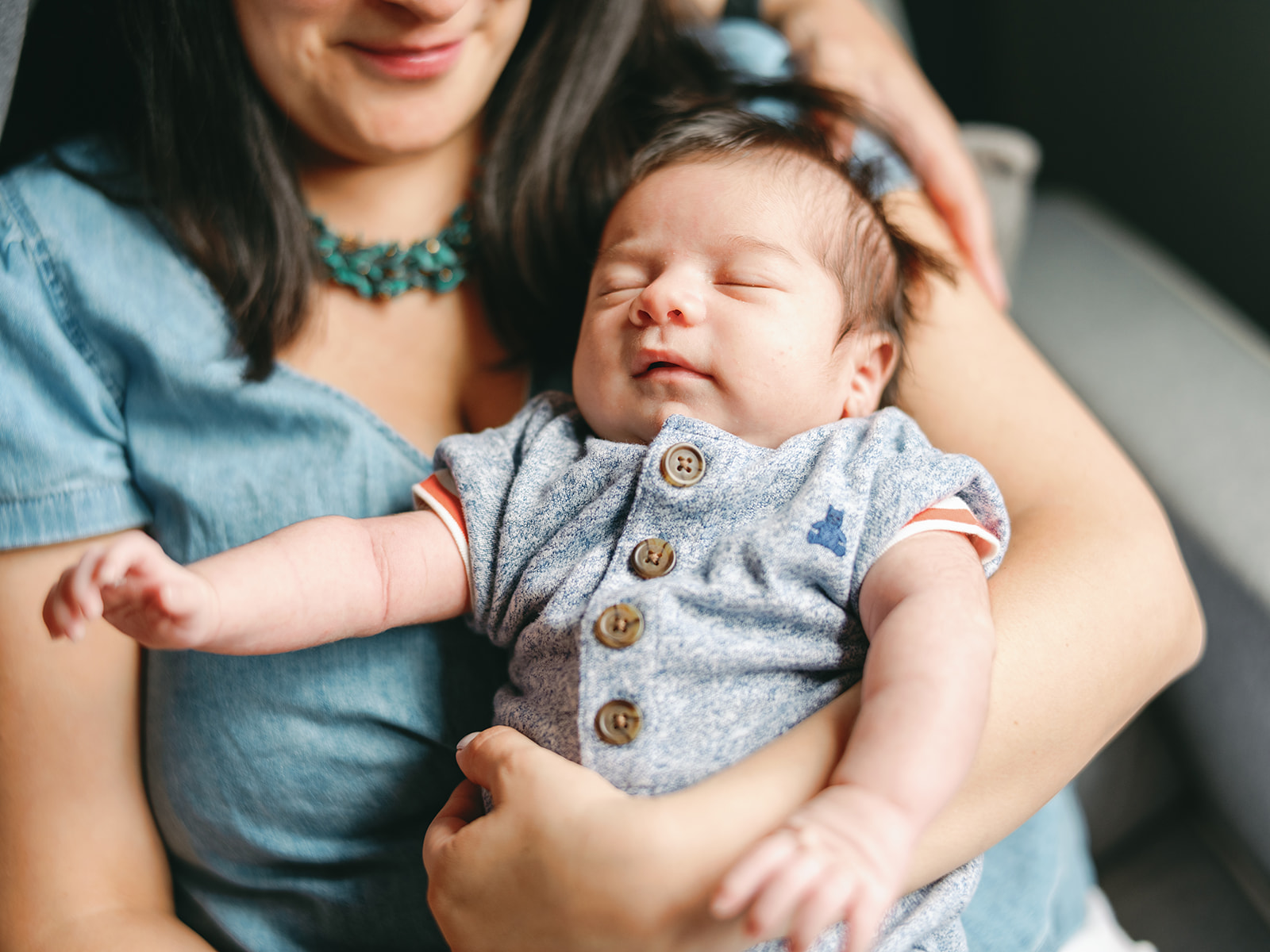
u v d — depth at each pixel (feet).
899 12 5.57
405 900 2.53
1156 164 5.93
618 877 1.78
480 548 2.35
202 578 2.01
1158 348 4.42
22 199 2.51
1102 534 2.47
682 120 2.89
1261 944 3.55
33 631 2.44
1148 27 5.73
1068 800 3.50
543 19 2.92
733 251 2.49
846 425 2.39
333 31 2.28
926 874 2.13
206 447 2.51
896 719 1.82
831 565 2.12
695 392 2.41
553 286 2.87
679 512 2.23
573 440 2.55
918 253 2.86
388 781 2.49
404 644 2.49
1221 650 3.50
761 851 1.63
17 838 2.45
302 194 2.64
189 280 2.55
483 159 2.86
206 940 2.72
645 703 2.02
